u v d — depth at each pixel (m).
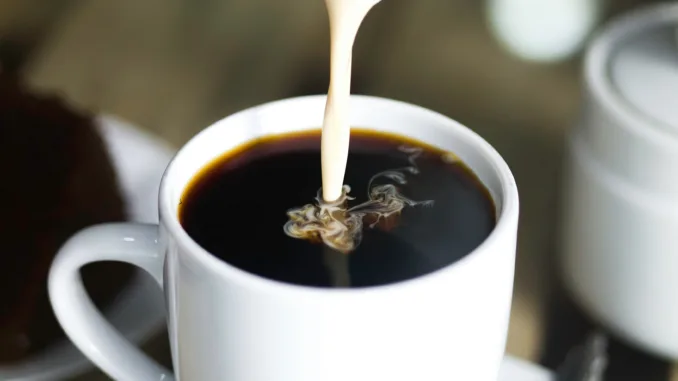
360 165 0.35
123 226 0.34
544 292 0.47
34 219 0.45
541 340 0.45
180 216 0.33
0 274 0.43
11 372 0.42
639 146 0.40
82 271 0.44
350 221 0.33
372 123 0.36
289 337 0.30
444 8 0.64
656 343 0.43
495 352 0.33
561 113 0.55
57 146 0.47
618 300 0.43
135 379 0.36
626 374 0.44
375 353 0.30
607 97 0.41
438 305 0.30
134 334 0.43
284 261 0.32
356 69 0.58
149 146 0.50
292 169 0.35
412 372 0.31
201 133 0.34
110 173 0.48
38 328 0.44
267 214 0.33
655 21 0.45
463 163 0.35
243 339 0.31
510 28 0.62
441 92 0.56
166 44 0.59
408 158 0.35
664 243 0.41
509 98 0.56
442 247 0.32
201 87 0.56
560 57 0.60
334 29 0.32
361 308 0.30
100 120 0.49
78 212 0.47
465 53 0.60
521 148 0.53
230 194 0.34
